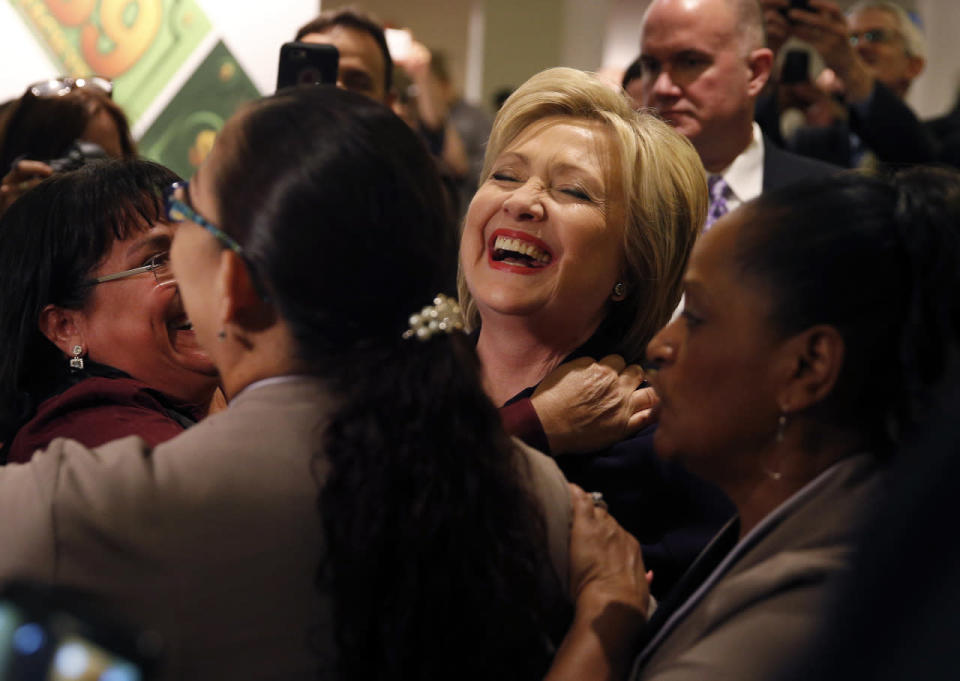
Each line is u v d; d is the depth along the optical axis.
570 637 1.14
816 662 0.45
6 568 0.94
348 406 1.00
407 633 0.98
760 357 1.03
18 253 1.52
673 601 1.20
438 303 1.05
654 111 1.79
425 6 8.25
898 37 3.85
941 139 3.43
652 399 1.63
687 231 1.66
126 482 0.97
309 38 2.99
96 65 2.52
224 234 1.03
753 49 2.69
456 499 1.00
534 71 7.90
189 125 2.56
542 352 1.69
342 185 0.99
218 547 0.97
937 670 0.41
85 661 0.43
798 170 2.79
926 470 0.43
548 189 1.64
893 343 0.99
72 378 1.54
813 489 1.02
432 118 4.82
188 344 1.56
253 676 0.97
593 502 1.28
